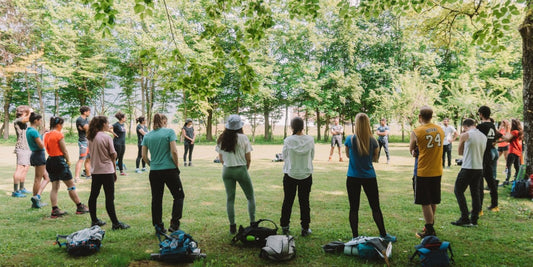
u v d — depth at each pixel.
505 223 4.74
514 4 4.00
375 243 3.47
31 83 26.47
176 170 4.35
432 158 4.09
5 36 22.88
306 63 29.20
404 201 6.18
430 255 3.27
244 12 4.34
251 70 4.12
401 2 4.90
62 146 5.07
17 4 22.80
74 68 24.84
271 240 3.62
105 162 4.44
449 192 6.95
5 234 4.24
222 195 6.80
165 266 3.38
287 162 4.25
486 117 5.33
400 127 23.88
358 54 30.81
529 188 6.24
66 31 23.56
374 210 4.00
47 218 5.05
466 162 4.62
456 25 5.89
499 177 8.86
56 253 3.64
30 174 9.46
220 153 4.31
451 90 22.53
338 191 7.20
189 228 4.59
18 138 6.68
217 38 4.20
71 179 5.23
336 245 3.73
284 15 27.47
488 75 24.27
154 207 4.28
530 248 3.77
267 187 7.68
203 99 4.36
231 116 4.30
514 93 19.11
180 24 24.12
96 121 4.45
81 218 5.07
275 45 29.73
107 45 25.38
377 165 11.70
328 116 30.55
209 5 4.20
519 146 7.74
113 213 4.50
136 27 25.31
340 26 28.23
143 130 9.91
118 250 3.75
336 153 16.72
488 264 3.35
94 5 3.02
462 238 4.16
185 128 11.75
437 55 27.86
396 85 24.12
